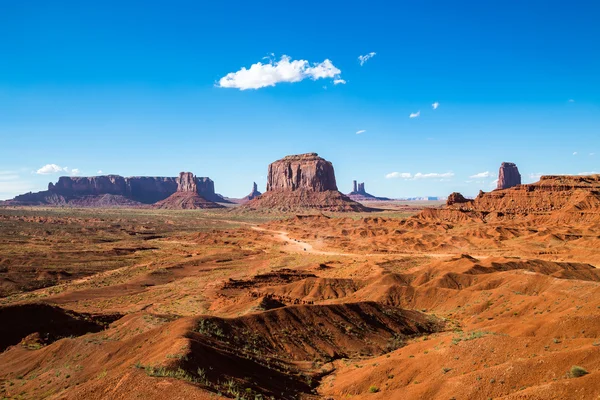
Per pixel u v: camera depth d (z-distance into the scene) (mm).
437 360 51844
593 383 34156
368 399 48250
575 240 182500
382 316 84188
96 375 53688
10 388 55812
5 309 78500
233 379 47250
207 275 154250
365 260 164500
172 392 39781
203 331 62875
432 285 110250
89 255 187625
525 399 35844
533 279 96750
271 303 92500
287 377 56625
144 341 59844
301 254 198500
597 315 53219
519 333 56844
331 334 74812
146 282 141250
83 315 87625
